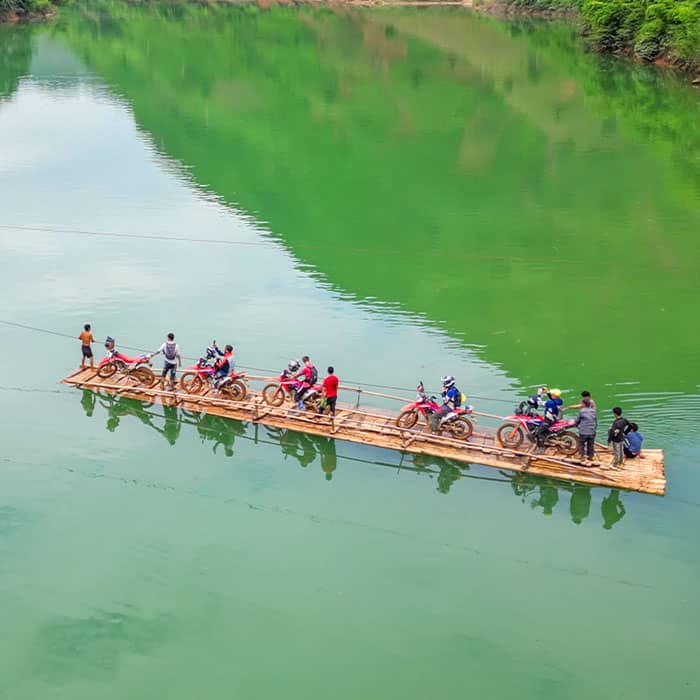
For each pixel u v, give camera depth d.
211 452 24.66
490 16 138.62
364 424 24.83
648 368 29.08
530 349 30.73
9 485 22.77
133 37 117.50
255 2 156.25
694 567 19.75
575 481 22.41
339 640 17.73
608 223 45.94
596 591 19.08
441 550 20.45
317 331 32.19
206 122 70.81
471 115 73.62
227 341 31.19
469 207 49.31
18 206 47.56
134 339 31.34
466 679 16.75
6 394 27.42
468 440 23.94
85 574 19.47
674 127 67.19
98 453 24.47
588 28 109.50
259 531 21.12
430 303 35.25
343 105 78.12
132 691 16.41
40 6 135.38
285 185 53.97
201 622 18.12
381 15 140.62
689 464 23.23
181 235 43.66
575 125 69.06
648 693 16.41
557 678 16.77
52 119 69.56
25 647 17.41
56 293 35.59
